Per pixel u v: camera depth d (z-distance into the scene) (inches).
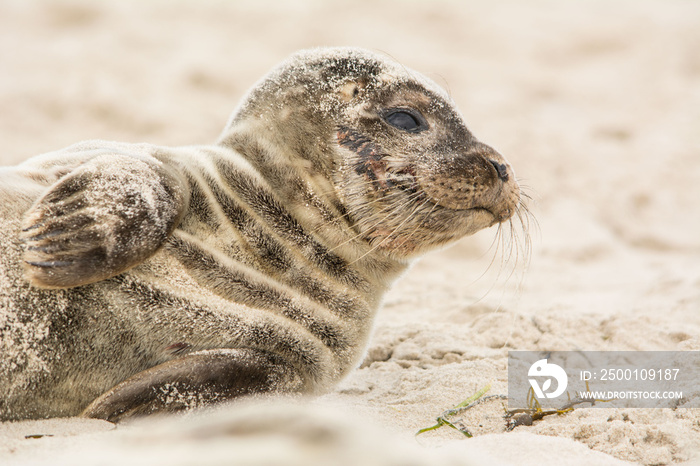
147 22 2190.0
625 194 1464.1
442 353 711.7
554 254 1223.5
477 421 560.1
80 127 1589.6
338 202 582.2
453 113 627.5
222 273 534.3
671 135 1754.4
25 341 481.4
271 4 2364.7
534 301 945.5
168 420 480.4
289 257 564.1
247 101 634.2
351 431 265.9
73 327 491.8
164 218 497.4
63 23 2171.5
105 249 473.4
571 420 551.8
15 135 1536.7
